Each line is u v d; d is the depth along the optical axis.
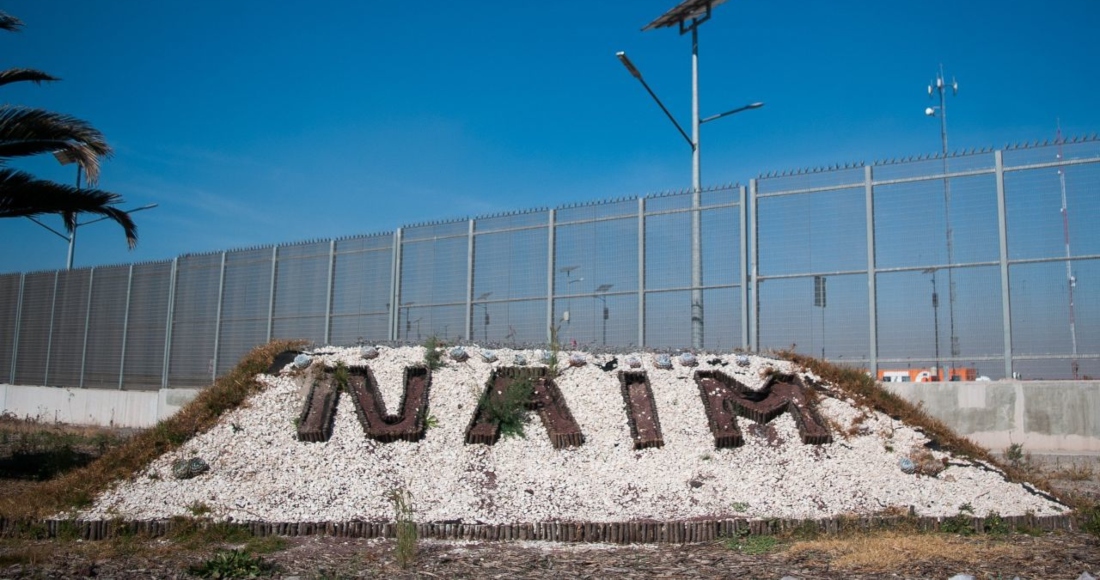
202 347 23.44
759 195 16.45
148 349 24.92
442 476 10.48
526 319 18.08
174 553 8.18
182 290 24.34
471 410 12.01
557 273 17.89
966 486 10.65
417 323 19.50
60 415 26.39
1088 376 14.00
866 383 13.23
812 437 11.60
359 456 10.86
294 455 10.84
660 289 16.77
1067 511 10.06
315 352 13.35
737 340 15.97
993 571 7.39
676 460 11.10
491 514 9.55
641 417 12.04
